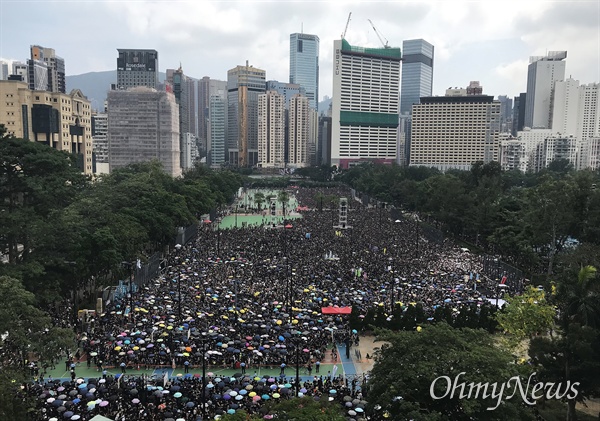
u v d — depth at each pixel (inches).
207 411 1979.6
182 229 5723.4
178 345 2630.4
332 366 2605.8
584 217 4389.8
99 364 2518.5
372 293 3612.2
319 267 4315.9
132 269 3838.6
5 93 6899.6
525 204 5251.0
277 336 2770.7
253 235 6013.8
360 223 7263.8
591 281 1915.6
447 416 1513.3
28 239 3213.6
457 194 6481.3
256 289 3683.6
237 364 2539.4
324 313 3147.1
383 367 1684.3
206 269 4291.3
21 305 2071.9
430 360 1611.7
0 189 3430.1
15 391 1823.3
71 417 1857.8
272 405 1610.5
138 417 1945.1
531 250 4439.0
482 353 1604.3
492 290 3814.0
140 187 5374.0
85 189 5132.9
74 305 3353.8
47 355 2101.4
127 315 3093.0
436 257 4884.4
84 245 3385.8
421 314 2979.8
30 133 7106.3
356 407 1977.1
